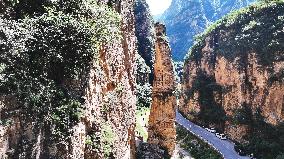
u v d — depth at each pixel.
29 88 16.88
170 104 52.84
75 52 19.20
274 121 86.56
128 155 31.25
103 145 22.41
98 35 20.92
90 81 21.89
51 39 18.00
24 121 16.55
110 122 25.83
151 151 47.53
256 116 91.56
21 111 16.52
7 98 16.14
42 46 17.62
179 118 118.44
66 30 18.55
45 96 17.44
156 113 52.84
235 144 91.25
